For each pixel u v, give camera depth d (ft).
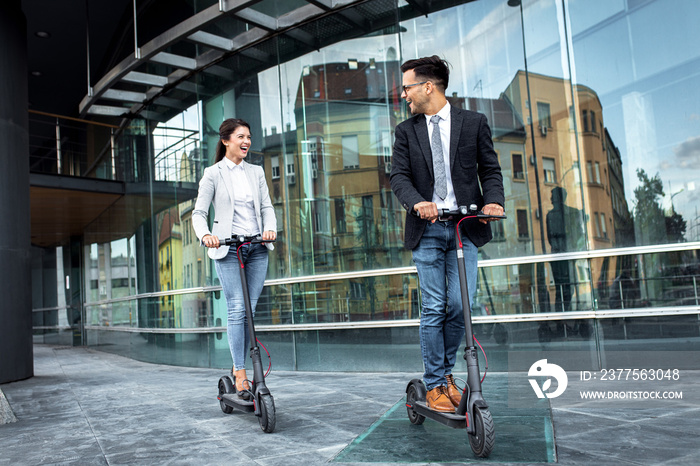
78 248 50.96
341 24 18.92
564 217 15.29
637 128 14.48
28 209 21.91
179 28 19.80
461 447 7.13
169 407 12.17
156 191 27.45
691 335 13.51
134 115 29.71
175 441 8.63
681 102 13.92
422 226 8.03
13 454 8.41
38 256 56.85
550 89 15.64
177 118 25.21
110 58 40.09
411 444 7.41
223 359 21.99
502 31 16.33
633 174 14.48
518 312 15.52
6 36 20.99
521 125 15.98
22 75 21.97
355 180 18.33
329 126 19.06
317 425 9.20
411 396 8.64
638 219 14.35
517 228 15.83
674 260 13.85
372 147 18.06
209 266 22.85
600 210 14.85
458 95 16.81
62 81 46.78
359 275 17.93
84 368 26.07
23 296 21.25
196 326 23.61
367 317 17.63
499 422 8.52
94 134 38.32
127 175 32.53
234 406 10.05
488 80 16.46
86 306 48.57
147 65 26.86
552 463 6.25
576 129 15.26
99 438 9.21
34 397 15.66
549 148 15.58
